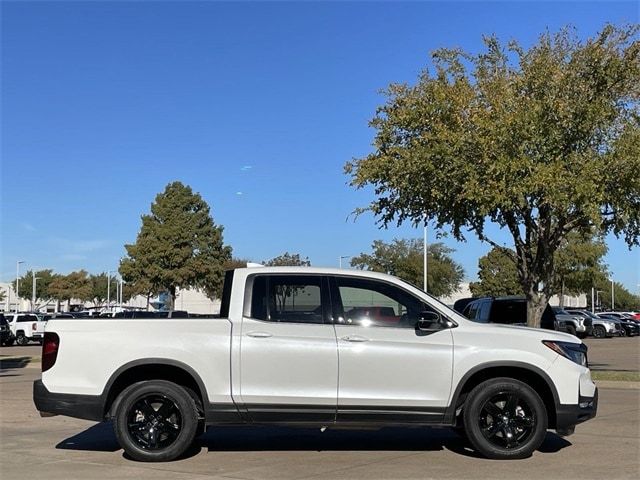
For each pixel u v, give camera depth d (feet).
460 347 23.98
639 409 36.19
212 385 23.58
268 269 24.94
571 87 47.11
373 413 23.63
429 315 23.77
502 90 47.11
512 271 187.73
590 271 153.58
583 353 24.99
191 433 23.90
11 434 29.66
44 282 296.51
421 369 23.76
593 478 21.40
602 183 44.24
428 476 21.70
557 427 24.07
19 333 120.88
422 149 45.52
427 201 49.11
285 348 23.65
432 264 167.43
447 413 23.80
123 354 23.79
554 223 54.24
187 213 147.95
